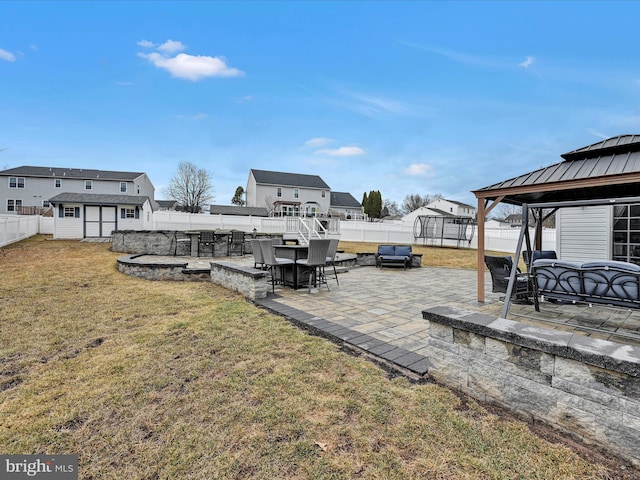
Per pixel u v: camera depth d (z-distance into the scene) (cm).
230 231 1258
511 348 211
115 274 706
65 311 444
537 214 625
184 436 190
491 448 179
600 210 737
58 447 182
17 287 559
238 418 206
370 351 314
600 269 338
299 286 661
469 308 510
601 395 175
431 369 259
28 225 1584
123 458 173
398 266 1096
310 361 289
